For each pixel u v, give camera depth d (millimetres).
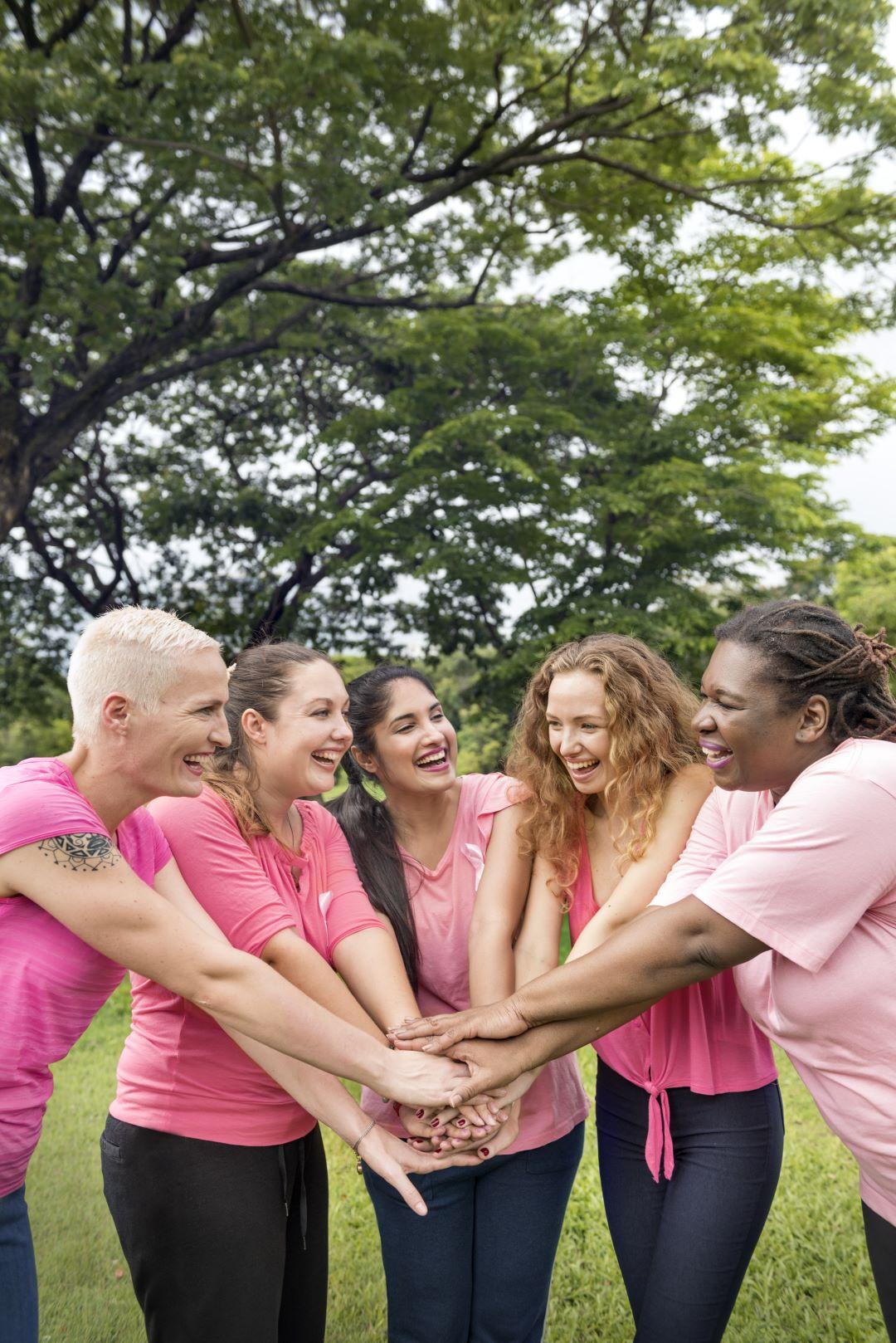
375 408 15578
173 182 11852
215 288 14047
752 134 11984
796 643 1810
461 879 2365
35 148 11094
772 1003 1927
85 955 1766
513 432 14406
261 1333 1985
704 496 13945
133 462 18781
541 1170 2240
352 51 9992
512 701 14383
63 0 10961
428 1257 2191
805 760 1862
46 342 11203
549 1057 1997
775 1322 3068
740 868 1778
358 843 2377
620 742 2184
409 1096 1960
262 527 18047
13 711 19516
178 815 2088
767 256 14625
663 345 15180
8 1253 1748
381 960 2191
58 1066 5820
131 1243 1998
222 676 1799
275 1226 2025
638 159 13320
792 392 14336
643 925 1883
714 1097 2182
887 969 1736
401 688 2328
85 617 19141
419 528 14969
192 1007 1983
